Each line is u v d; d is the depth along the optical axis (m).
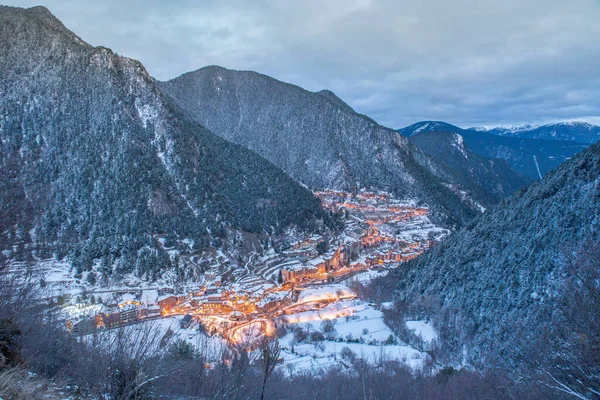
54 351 24.62
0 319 22.69
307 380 52.91
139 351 23.66
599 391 23.94
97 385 21.95
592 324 26.19
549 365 28.61
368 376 52.75
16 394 18.31
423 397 46.12
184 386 25.20
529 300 66.94
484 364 59.09
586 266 30.48
